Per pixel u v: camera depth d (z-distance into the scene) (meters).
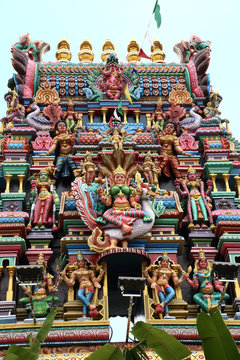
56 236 13.31
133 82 15.76
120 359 7.90
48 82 15.56
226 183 14.20
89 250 12.65
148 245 12.79
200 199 13.63
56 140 14.55
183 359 8.20
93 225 12.61
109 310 12.77
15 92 15.31
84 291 11.97
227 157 14.59
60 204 13.44
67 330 11.13
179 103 15.49
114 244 12.30
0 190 14.32
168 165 14.54
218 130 15.00
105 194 12.91
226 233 13.05
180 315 11.99
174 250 12.80
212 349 7.98
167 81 15.92
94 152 14.43
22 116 15.13
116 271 12.74
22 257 12.95
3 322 11.57
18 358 7.87
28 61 15.91
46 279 12.23
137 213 12.59
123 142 14.34
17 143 14.45
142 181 13.29
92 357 7.94
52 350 11.02
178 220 13.12
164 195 13.48
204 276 12.30
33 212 13.30
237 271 12.32
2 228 12.86
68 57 16.94
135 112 15.40
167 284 12.14
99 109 15.38
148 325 8.47
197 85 15.84
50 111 15.16
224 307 12.19
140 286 11.14
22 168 14.03
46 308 11.86
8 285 12.27
